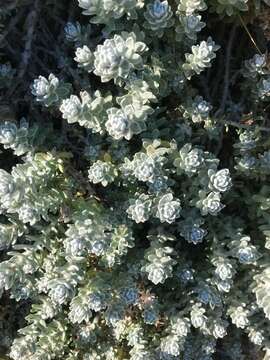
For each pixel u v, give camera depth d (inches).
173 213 11.5
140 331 12.8
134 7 11.0
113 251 11.9
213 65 13.7
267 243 12.5
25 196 11.0
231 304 13.3
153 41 12.0
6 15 12.4
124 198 12.6
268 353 14.0
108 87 12.7
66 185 12.1
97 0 10.7
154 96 11.1
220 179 11.7
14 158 13.2
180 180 12.6
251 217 13.4
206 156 12.1
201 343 13.8
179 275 12.9
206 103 12.2
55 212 11.8
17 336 14.0
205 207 11.9
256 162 12.7
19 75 12.5
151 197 11.8
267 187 12.8
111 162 12.0
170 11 11.2
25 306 14.0
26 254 12.0
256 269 13.4
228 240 12.7
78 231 11.4
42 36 13.0
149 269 11.8
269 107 13.6
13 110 12.8
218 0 11.7
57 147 12.6
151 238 12.4
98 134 12.3
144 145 11.6
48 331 12.9
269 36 12.8
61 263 12.3
